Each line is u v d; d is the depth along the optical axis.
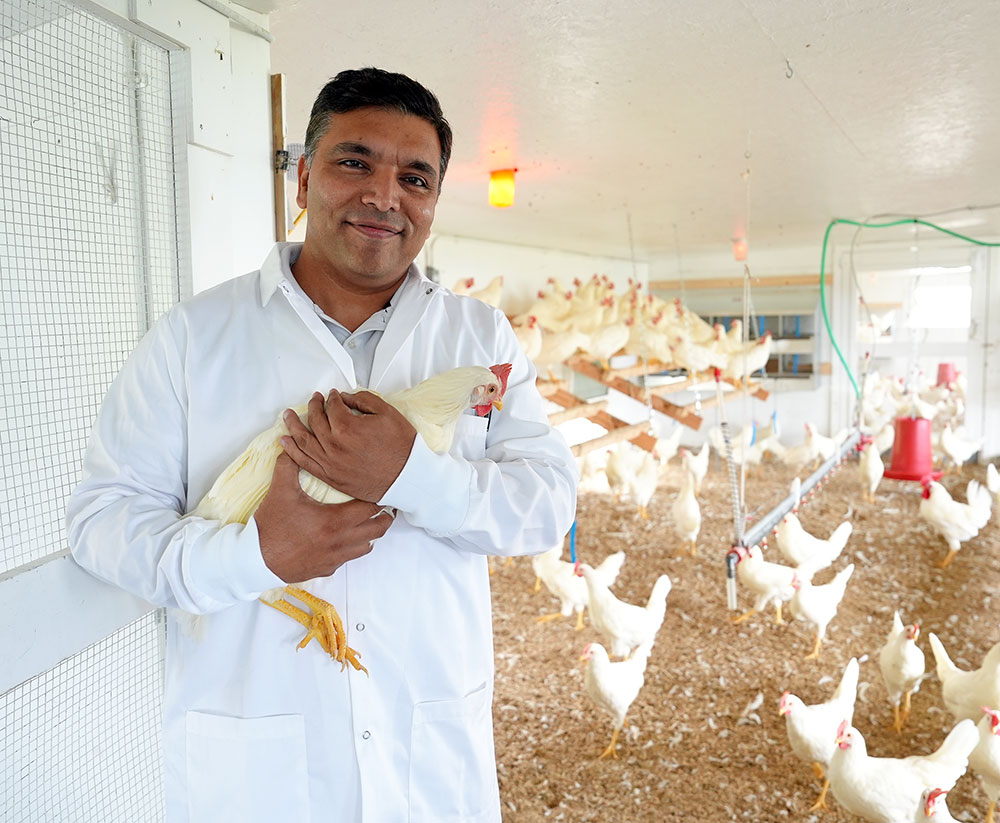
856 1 1.45
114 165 1.14
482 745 0.97
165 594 0.75
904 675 2.46
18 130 0.96
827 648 3.17
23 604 0.79
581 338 4.02
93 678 1.02
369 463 0.72
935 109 2.18
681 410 5.13
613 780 2.28
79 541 0.79
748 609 3.59
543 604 3.72
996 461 6.35
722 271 7.12
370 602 0.87
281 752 0.85
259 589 0.74
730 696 2.79
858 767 1.88
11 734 0.90
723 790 2.22
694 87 1.95
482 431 0.94
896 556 4.31
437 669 0.91
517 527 0.85
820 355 6.67
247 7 1.44
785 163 2.89
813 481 4.63
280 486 0.72
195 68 1.25
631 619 2.83
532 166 2.88
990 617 3.45
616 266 7.00
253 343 0.90
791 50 1.70
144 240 1.21
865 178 3.23
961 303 7.10
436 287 1.01
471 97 2.03
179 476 0.88
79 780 1.00
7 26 0.92
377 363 0.92
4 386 0.97
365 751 0.86
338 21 1.51
